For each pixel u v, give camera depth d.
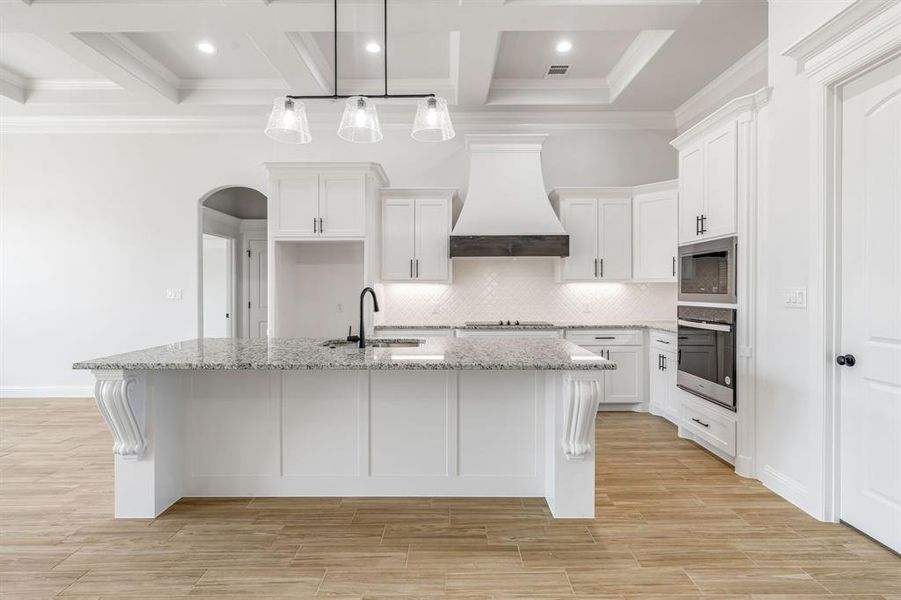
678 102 5.29
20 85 5.08
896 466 2.28
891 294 2.29
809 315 2.71
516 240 5.10
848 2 2.49
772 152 3.05
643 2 3.43
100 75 4.97
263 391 2.91
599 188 5.33
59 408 5.13
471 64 4.30
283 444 2.92
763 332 3.16
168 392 2.78
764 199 3.13
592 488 2.65
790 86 2.89
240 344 3.15
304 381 2.91
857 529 2.52
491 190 5.30
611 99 5.24
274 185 4.93
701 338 3.76
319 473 2.92
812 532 2.52
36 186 5.68
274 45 3.97
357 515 2.70
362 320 3.08
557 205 5.54
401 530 2.54
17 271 5.71
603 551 2.35
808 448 2.75
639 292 5.74
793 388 2.88
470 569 2.19
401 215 5.40
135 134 5.67
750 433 3.28
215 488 2.93
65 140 5.66
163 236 5.70
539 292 5.76
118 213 5.70
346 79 5.07
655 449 3.92
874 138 2.38
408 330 5.26
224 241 7.53
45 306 5.71
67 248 5.70
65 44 3.92
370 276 5.02
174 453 2.85
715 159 3.52
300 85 4.82
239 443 2.92
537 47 4.48
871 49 2.28
